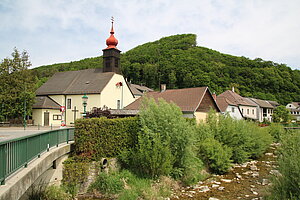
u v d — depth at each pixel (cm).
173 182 1343
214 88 6450
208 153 1688
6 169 587
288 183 914
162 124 1445
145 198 1133
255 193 1213
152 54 9469
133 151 1416
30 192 1010
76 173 1211
